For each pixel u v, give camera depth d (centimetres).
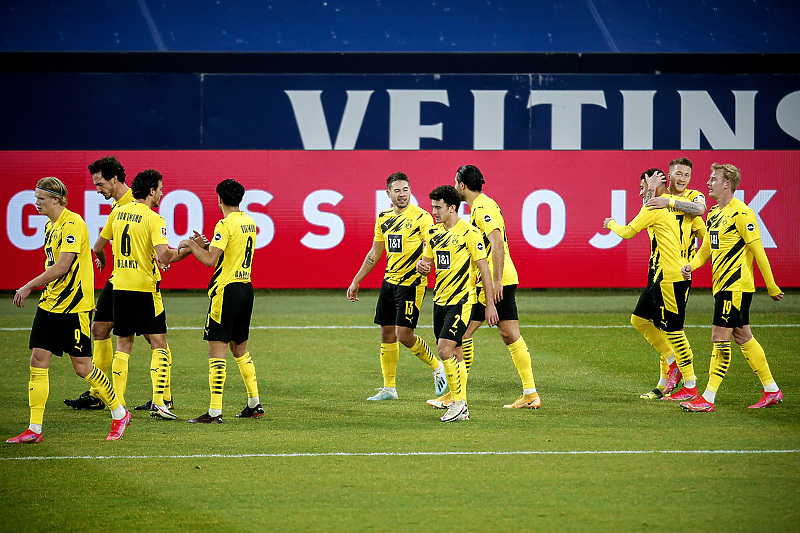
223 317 2508
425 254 2634
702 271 5594
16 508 1777
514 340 2719
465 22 6391
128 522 1702
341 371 3347
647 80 5597
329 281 5625
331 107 5619
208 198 5559
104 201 5506
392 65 5659
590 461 2108
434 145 5641
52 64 5578
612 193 5591
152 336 2600
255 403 2602
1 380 3094
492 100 5616
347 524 1689
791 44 6266
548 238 5591
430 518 1720
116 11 6344
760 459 2119
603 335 4100
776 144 5594
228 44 6294
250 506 1791
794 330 4166
